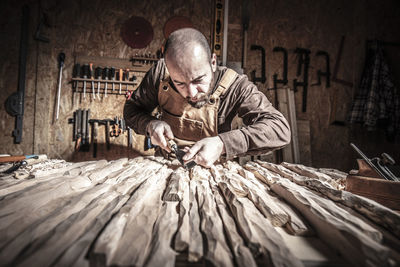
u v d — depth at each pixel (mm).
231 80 1693
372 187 929
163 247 564
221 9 3549
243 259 536
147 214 751
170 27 3516
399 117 3451
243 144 1295
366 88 3594
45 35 3328
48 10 3338
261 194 911
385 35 3820
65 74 3348
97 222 651
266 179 1234
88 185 1036
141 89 1992
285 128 1468
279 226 764
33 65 3299
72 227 610
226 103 1742
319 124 3746
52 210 763
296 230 692
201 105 1698
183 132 1896
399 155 3799
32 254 496
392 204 860
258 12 3691
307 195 843
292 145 3504
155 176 1213
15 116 3273
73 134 3312
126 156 3398
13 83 3289
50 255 502
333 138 3762
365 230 604
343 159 3773
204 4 3574
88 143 3258
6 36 3271
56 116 3277
